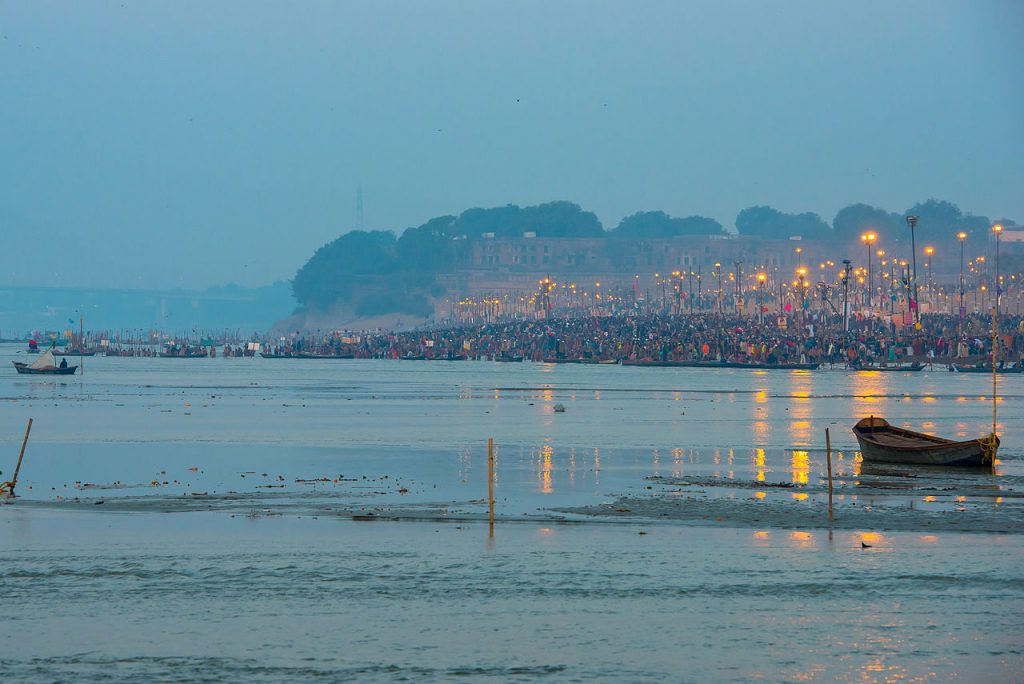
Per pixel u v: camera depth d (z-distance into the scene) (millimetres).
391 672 52562
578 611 61219
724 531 79812
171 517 85312
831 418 183625
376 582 66625
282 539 77188
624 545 75375
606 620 59656
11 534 78875
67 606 61969
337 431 157750
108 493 97000
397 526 81750
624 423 173125
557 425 169000
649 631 57938
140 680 51531
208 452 129250
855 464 117000
